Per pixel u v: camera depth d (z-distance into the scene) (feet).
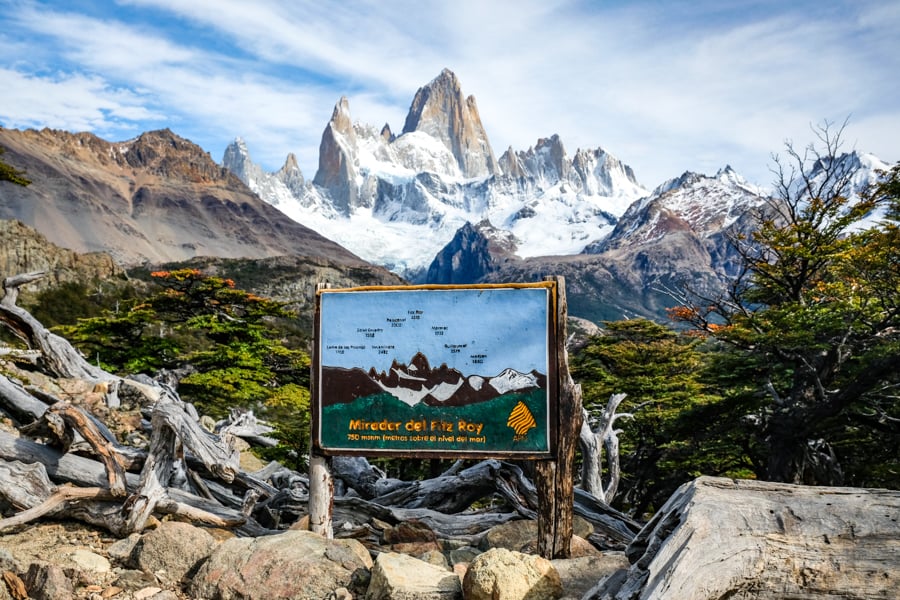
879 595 14.49
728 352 97.91
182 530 21.20
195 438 23.80
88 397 39.86
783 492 16.06
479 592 17.20
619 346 111.04
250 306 110.52
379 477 36.22
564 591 18.20
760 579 14.75
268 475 35.83
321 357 22.22
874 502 15.62
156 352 106.42
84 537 23.08
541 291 21.31
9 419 31.40
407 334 21.85
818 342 77.66
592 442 43.50
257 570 19.21
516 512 29.01
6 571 19.35
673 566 14.05
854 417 79.92
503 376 21.30
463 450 21.39
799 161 85.87
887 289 74.38
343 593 18.34
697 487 16.08
